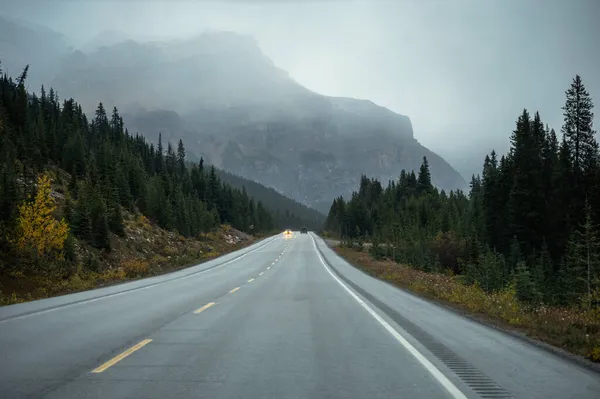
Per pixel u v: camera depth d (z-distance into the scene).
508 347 8.48
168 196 81.62
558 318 11.96
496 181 73.38
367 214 145.00
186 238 71.06
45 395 5.33
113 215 47.59
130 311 12.95
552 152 70.31
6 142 56.31
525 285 38.97
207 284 22.36
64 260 29.84
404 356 7.60
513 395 5.53
